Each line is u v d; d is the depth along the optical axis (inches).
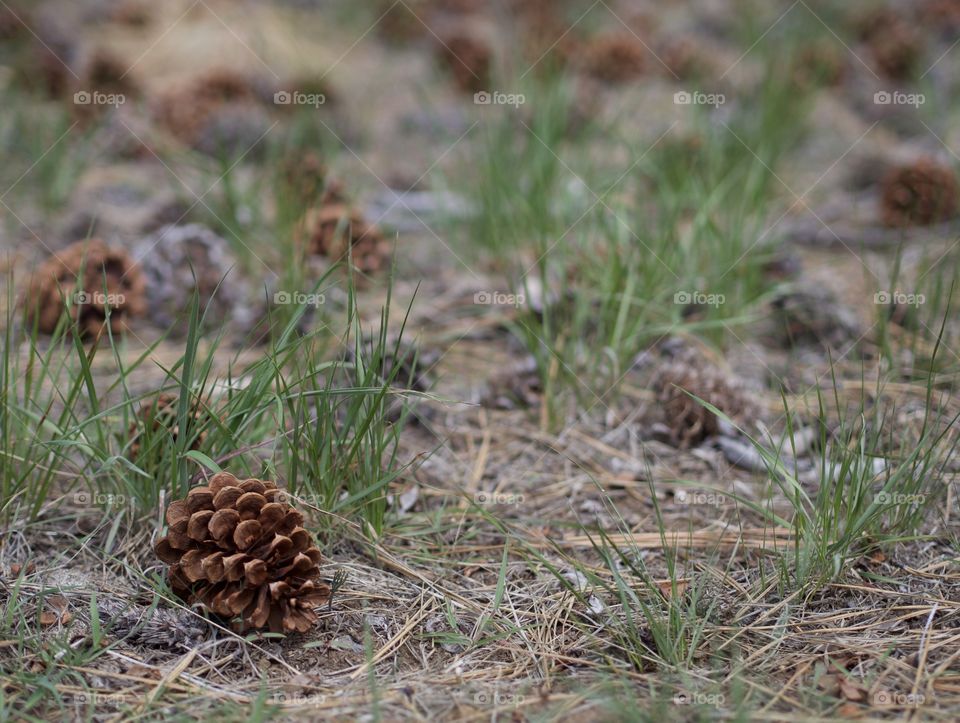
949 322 168.1
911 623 100.8
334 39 346.6
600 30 351.6
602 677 92.5
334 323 165.0
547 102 234.4
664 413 146.2
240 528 95.6
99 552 111.3
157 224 205.9
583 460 138.7
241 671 94.0
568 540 119.8
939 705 87.4
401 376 148.9
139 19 319.6
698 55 320.2
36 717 85.5
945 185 210.5
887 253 203.8
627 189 220.2
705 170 215.2
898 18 349.7
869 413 140.9
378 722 82.6
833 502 109.7
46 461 118.6
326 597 99.3
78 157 224.4
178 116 250.5
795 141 262.8
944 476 124.0
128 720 86.0
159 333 171.2
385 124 281.4
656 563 113.7
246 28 321.1
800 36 313.3
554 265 184.5
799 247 211.8
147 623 97.4
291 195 194.7
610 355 151.6
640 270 169.8
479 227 205.0
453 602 106.5
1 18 297.6
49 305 160.1
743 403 144.0
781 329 172.7
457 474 134.4
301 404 111.7
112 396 143.5
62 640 94.5
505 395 153.3
